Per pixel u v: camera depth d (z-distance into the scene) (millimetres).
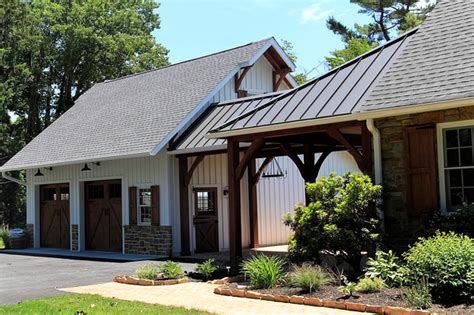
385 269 9188
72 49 33219
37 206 22828
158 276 12117
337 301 8453
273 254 16766
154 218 17531
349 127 11609
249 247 19188
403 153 10305
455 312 7332
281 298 9141
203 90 18609
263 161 19562
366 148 10711
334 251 10289
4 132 32656
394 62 11102
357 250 10078
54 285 12047
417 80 10156
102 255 18266
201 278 12117
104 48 34062
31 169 22891
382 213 10383
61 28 32625
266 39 20266
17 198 35156
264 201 19891
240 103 17578
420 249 8555
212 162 18703
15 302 10008
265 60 21016
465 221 9172
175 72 22188
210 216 18469
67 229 21422
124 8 37906
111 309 8805
